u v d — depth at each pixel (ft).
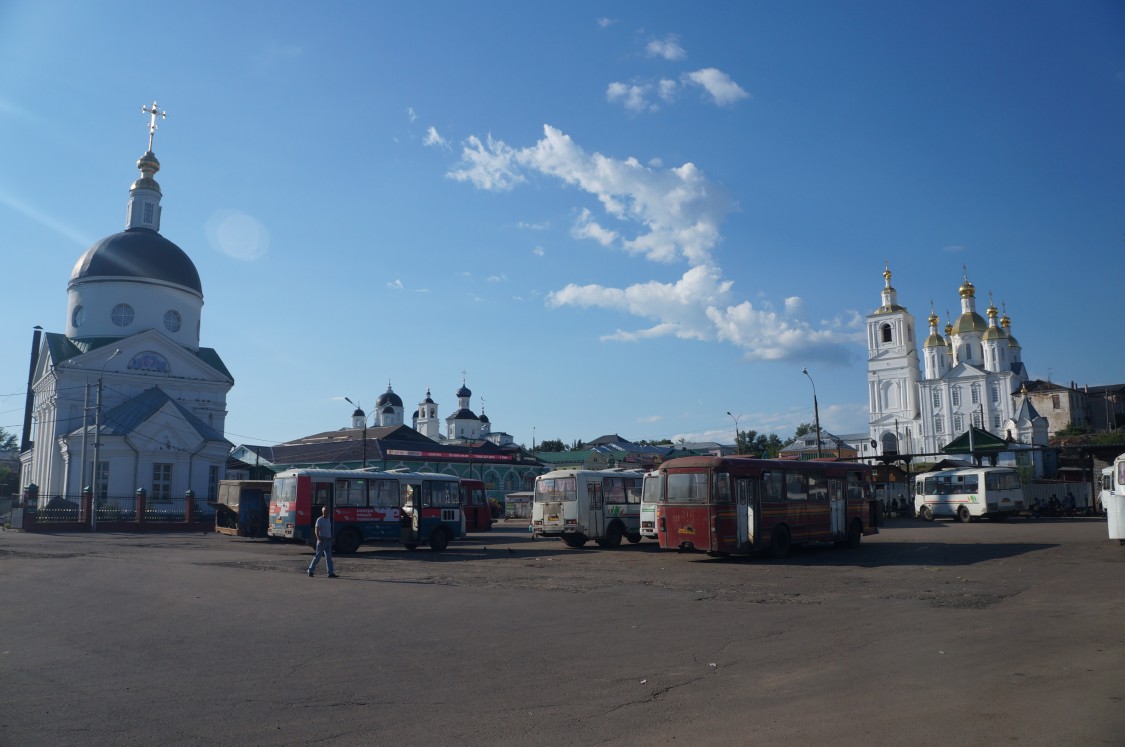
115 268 203.82
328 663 30.96
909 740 20.33
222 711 24.23
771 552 79.77
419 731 22.08
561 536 104.27
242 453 273.95
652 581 59.57
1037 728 20.92
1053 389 344.49
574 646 33.96
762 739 20.79
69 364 188.24
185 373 206.28
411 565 75.97
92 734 22.02
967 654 30.45
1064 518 163.12
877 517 96.43
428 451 244.83
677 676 28.17
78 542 114.93
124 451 171.32
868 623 38.34
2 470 304.30
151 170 220.23
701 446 363.15
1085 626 35.65
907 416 362.53
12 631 38.42
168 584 57.93
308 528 90.58
